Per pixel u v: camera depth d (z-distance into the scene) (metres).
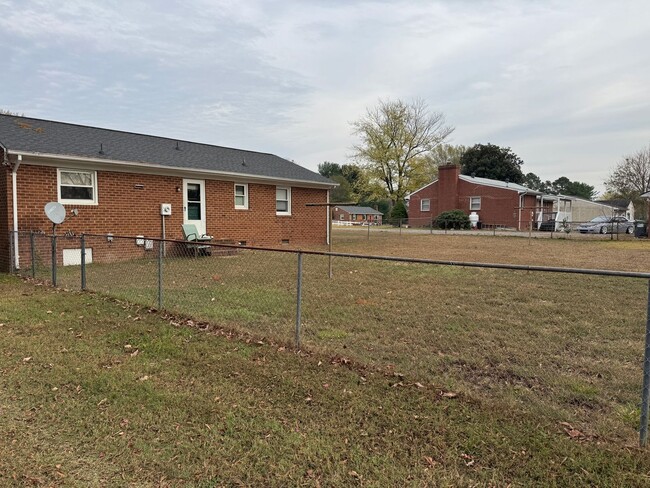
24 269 9.43
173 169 12.46
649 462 2.38
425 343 4.54
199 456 2.49
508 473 2.31
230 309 5.89
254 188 15.23
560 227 31.62
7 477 2.26
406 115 41.53
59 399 3.23
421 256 13.20
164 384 3.50
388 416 2.95
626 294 6.99
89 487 2.20
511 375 3.72
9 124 11.69
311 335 4.79
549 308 6.05
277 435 2.72
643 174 46.81
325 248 15.58
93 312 5.73
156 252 12.37
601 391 3.36
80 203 10.85
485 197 35.34
